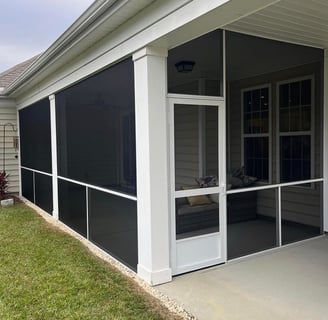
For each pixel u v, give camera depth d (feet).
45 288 11.85
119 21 12.80
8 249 16.25
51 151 23.62
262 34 14.55
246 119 14.55
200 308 10.30
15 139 34.01
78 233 19.34
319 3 11.25
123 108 13.88
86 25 13.66
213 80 13.47
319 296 11.02
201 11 9.21
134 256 13.38
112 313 10.03
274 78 15.47
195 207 13.24
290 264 13.84
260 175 15.21
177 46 12.47
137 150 12.75
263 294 11.19
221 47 13.66
